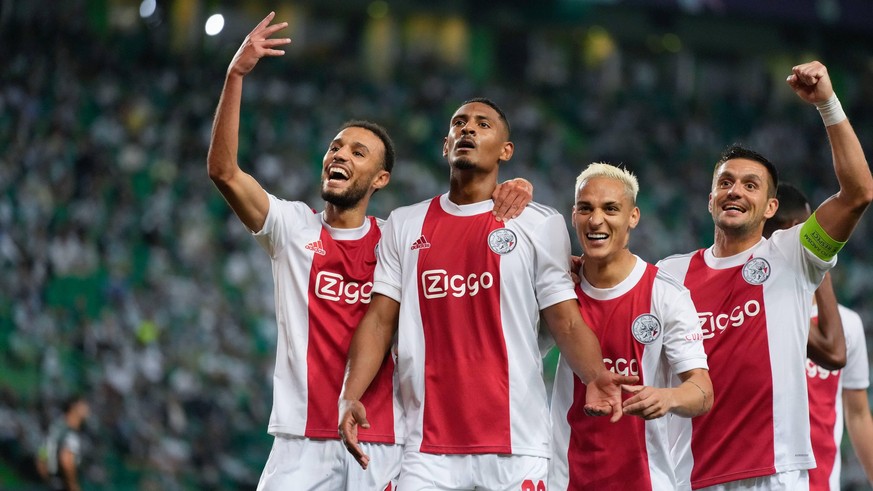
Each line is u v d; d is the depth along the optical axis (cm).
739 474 1628
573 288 1566
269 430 1630
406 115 8694
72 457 3353
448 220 1589
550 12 9006
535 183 8294
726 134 9700
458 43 9512
